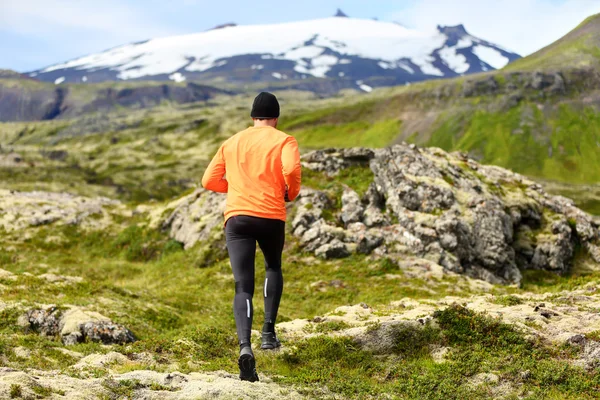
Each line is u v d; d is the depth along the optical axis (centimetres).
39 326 1421
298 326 1216
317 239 2927
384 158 3400
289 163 662
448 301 1453
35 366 1020
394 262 2752
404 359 952
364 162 3584
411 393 794
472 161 3856
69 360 1093
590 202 17212
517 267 3089
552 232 3281
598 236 3400
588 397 775
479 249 2925
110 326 1412
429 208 3005
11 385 582
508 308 1180
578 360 883
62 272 3012
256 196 677
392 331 1002
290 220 3109
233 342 1138
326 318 1262
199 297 2406
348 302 2372
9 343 1139
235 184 689
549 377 823
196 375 772
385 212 3150
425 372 880
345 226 3075
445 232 2872
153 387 687
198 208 3606
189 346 1076
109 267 3312
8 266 3225
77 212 4150
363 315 1320
